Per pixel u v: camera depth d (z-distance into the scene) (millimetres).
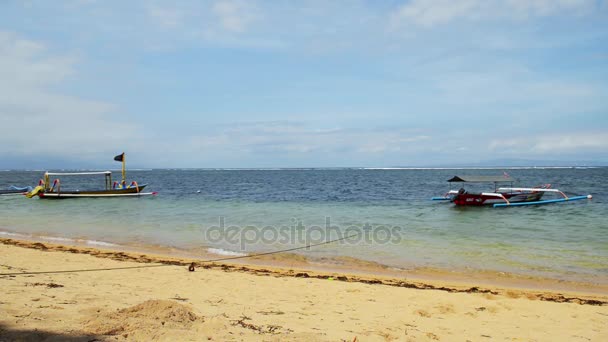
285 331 5574
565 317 7105
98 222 20391
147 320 5266
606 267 11352
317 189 50375
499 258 12445
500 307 7617
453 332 6125
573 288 9359
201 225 19281
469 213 24297
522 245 14484
